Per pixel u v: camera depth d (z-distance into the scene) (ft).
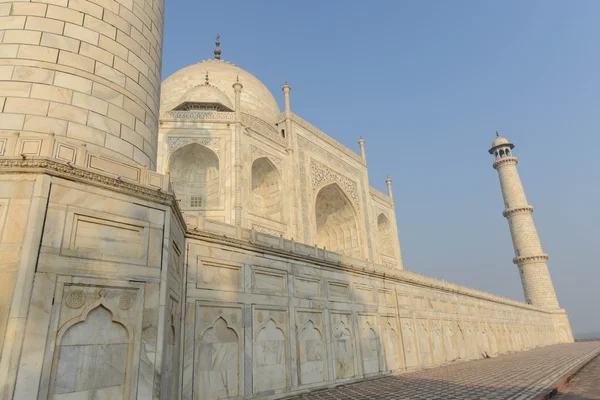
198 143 100.37
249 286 46.62
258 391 43.60
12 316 20.30
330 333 57.62
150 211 28.25
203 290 40.73
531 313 176.04
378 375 64.90
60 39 31.40
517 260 221.46
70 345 22.00
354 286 66.90
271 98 161.99
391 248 169.78
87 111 31.09
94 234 24.75
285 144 118.42
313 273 57.98
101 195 25.67
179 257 37.06
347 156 147.23
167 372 28.81
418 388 51.90
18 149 23.82
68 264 23.02
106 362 23.17
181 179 102.32
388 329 72.43
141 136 35.45
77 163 25.16
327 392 51.03
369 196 155.43
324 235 154.81
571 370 69.41
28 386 19.84
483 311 120.78
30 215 22.31
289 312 51.34
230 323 42.88
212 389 38.70
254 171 112.57
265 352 46.19
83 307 23.06
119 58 34.76
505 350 129.49
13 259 21.48
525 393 45.91
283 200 111.96
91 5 33.94
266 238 51.72
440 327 91.71
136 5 38.27
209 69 153.69
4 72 29.07
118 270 25.20
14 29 30.40
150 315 25.99
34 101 29.04
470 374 67.51
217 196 100.22
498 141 237.04
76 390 21.56
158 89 41.04
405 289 82.02
